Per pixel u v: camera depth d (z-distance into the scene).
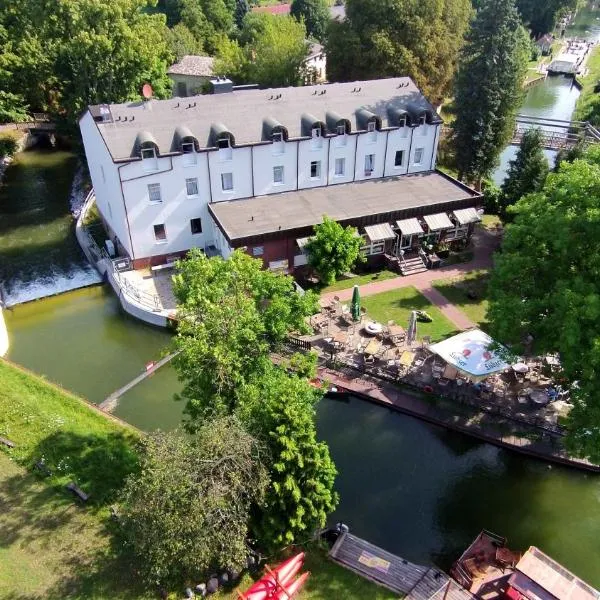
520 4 129.50
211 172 46.34
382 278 47.31
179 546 20.36
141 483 21.12
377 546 27.38
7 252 53.16
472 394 34.81
